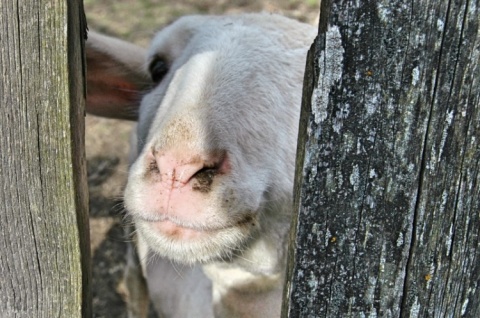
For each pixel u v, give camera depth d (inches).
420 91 18.4
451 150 18.7
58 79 19.4
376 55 18.3
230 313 30.6
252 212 24.9
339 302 19.8
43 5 19.0
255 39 29.2
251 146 26.1
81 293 21.0
